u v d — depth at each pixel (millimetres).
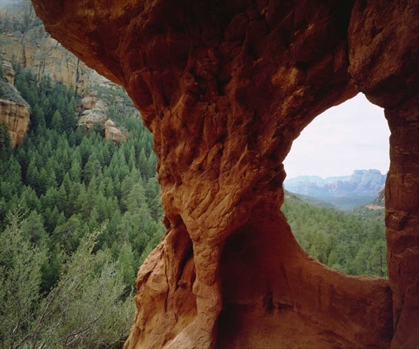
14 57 101812
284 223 8320
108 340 14273
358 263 26000
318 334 7273
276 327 7867
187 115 6664
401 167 4438
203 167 6887
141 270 9477
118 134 81875
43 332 10445
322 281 7383
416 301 4418
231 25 5672
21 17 113438
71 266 12188
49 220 37281
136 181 61188
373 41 3801
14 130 63469
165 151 7512
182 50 6277
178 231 8141
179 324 7836
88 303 13438
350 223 40156
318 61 4965
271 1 4910
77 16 6777
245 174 6215
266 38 5434
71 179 55219
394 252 4723
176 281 8180
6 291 10844
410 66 3473
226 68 6191
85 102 92750
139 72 6859
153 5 5637
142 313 8539
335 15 4398
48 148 62875
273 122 5902
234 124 6289
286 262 8242
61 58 106375
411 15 3305
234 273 8867
